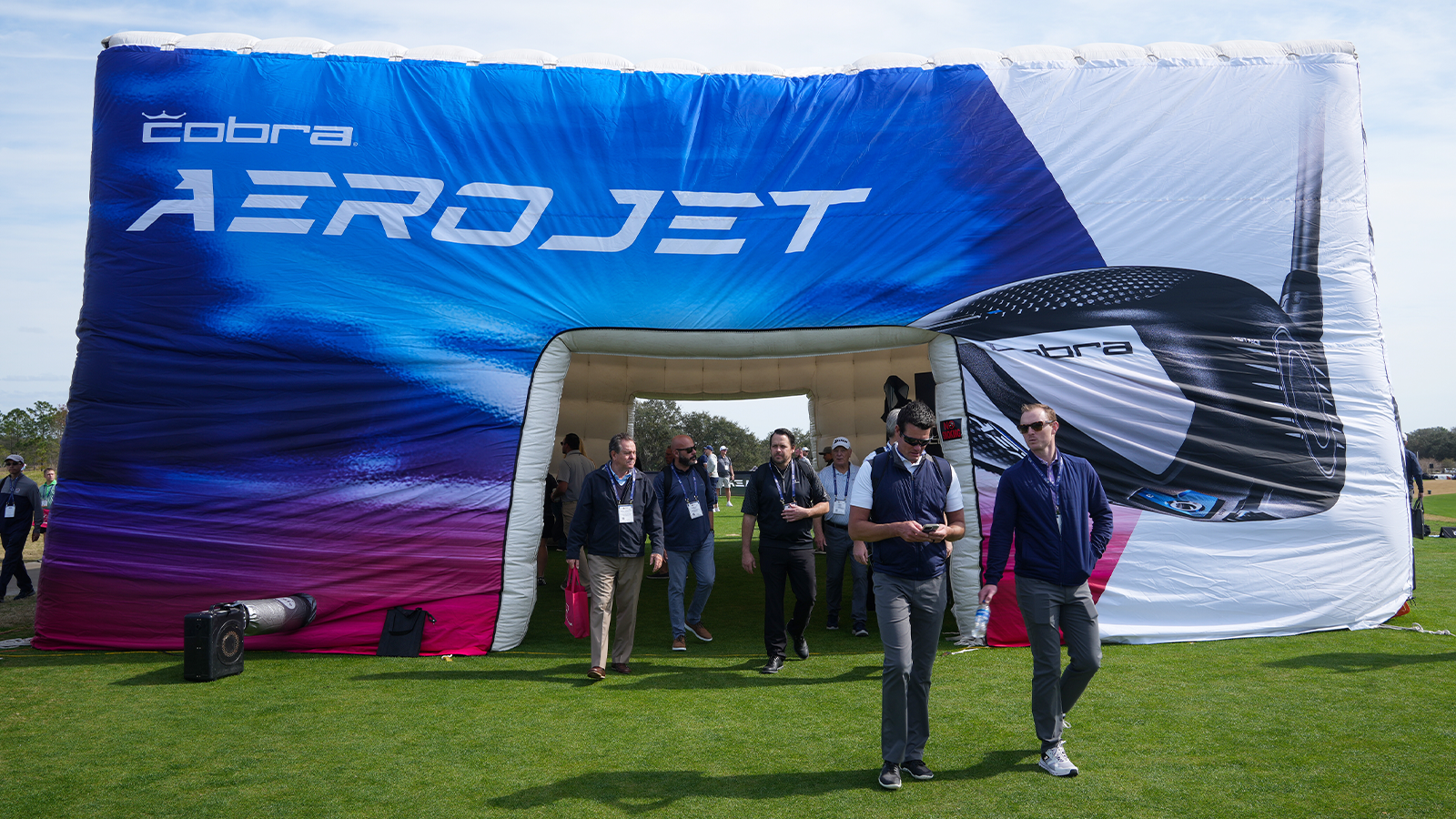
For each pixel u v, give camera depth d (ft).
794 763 12.30
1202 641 19.57
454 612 19.70
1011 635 19.66
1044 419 11.77
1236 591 20.02
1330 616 20.20
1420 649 18.37
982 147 21.18
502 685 16.70
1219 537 20.20
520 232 20.66
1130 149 21.16
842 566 22.02
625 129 21.18
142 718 14.56
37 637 19.80
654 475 20.40
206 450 19.85
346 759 12.55
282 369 20.07
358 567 19.75
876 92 21.50
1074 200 21.02
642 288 20.68
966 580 19.99
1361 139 21.71
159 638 19.52
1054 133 21.20
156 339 20.06
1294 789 11.00
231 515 19.74
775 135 21.30
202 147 20.56
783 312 20.67
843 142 21.25
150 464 19.81
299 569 19.70
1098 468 20.26
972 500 20.15
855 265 20.80
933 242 20.88
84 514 19.75
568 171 20.92
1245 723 13.65
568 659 18.98
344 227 20.40
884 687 11.43
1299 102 21.44
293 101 20.77
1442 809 10.34
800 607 18.42
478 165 20.77
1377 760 11.95
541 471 20.42
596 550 17.35
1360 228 21.45
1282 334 20.92
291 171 20.48
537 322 20.54
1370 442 20.93
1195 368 20.58
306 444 19.93
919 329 20.72
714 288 20.74
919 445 11.69
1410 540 21.20
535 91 21.20
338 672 17.75
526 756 12.65
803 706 15.16
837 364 41.50
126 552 19.66
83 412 19.93
